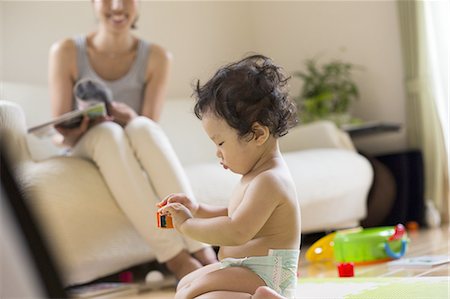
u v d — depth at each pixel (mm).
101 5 3301
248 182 1858
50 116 3570
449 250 3139
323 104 4863
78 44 3336
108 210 2760
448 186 4648
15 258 1077
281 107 1861
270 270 1799
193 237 1821
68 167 2711
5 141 1044
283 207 1810
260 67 1862
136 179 2740
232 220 1776
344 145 4398
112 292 2652
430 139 4684
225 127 1837
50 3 4113
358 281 2404
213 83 1856
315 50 5309
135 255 2891
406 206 4523
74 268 2629
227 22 5309
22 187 2594
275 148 1896
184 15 4969
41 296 1030
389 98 4984
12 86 3494
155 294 2568
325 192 3822
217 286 1783
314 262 3305
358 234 3119
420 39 4691
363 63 5094
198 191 3088
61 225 2613
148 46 3457
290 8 5398
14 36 3936
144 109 3410
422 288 2076
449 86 4578
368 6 5047
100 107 2809
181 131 4211
